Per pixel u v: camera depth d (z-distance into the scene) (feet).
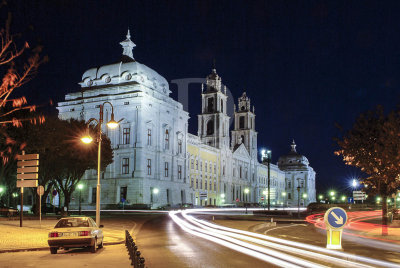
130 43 273.54
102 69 266.77
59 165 171.12
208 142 382.63
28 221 128.47
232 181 404.16
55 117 170.30
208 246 70.64
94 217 162.09
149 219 158.10
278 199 555.28
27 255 61.31
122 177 246.06
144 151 247.91
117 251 66.03
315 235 101.35
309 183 610.65
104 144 182.80
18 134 138.10
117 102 254.27
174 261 53.01
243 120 477.36
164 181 264.93
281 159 613.93
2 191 174.60
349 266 48.24
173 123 282.36
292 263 50.70
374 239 90.38
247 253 60.64
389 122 91.09
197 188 333.42
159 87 274.36
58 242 60.90
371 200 421.18
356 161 95.40
